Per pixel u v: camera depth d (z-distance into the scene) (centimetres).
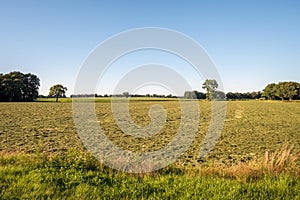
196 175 782
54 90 11544
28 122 3034
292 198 612
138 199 607
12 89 9462
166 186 671
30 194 598
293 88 12188
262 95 13925
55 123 2952
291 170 798
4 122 3017
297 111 5106
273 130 2552
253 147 1712
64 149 1589
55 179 688
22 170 760
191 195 621
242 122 3238
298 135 2241
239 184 683
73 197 597
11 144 1742
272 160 851
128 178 731
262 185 679
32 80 10319
